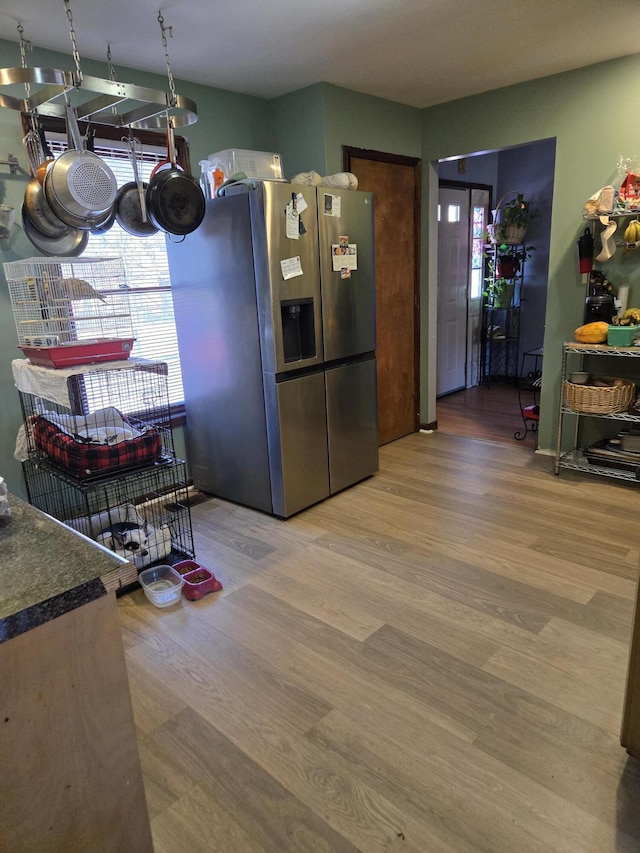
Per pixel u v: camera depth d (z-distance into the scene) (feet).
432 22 8.46
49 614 3.19
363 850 4.41
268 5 7.65
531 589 7.73
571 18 8.49
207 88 10.98
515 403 17.84
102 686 3.56
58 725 3.38
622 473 11.06
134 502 10.78
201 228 9.68
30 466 9.20
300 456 10.15
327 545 9.20
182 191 8.14
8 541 3.84
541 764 5.08
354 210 10.29
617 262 11.16
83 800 3.57
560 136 11.38
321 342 10.14
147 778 5.11
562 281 11.96
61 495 9.72
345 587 8.00
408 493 11.16
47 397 7.39
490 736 5.41
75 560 3.57
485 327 20.18
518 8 8.09
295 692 6.08
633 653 4.71
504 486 11.28
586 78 10.78
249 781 5.05
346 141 11.78
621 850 4.32
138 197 8.44
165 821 4.71
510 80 11.46
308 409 10.12
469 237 19.03
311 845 4.46
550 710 5.68
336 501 10.94
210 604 7.75
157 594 7.77
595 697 5.82
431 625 7.08
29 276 8.46
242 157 9.86
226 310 9.77
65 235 8.40
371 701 5.91
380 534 9.52
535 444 13.69
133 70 9.89
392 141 12.85
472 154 12.96
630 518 9.66
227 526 10.08
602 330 10.67
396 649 6.67
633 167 10.58
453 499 10.78
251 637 7.02
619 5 8.07
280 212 8.93
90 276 9.28
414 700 5.89
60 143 9.11
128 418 9.70
